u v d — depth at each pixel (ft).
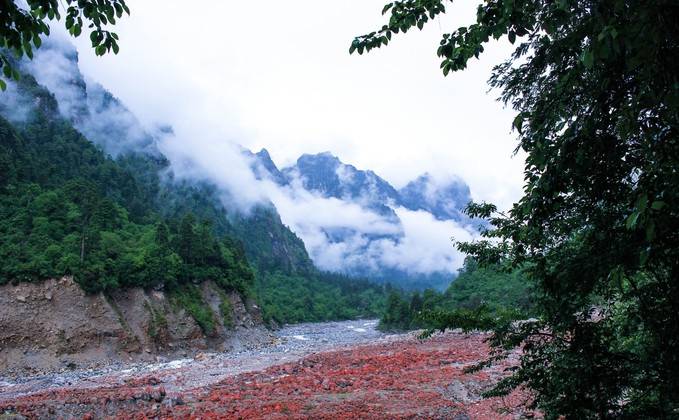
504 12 16.75
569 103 17.06
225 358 142.92
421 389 75.36
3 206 170.19
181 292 183.01
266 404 68.69
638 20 11.66
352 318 407.23
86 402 66.90
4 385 104.42
